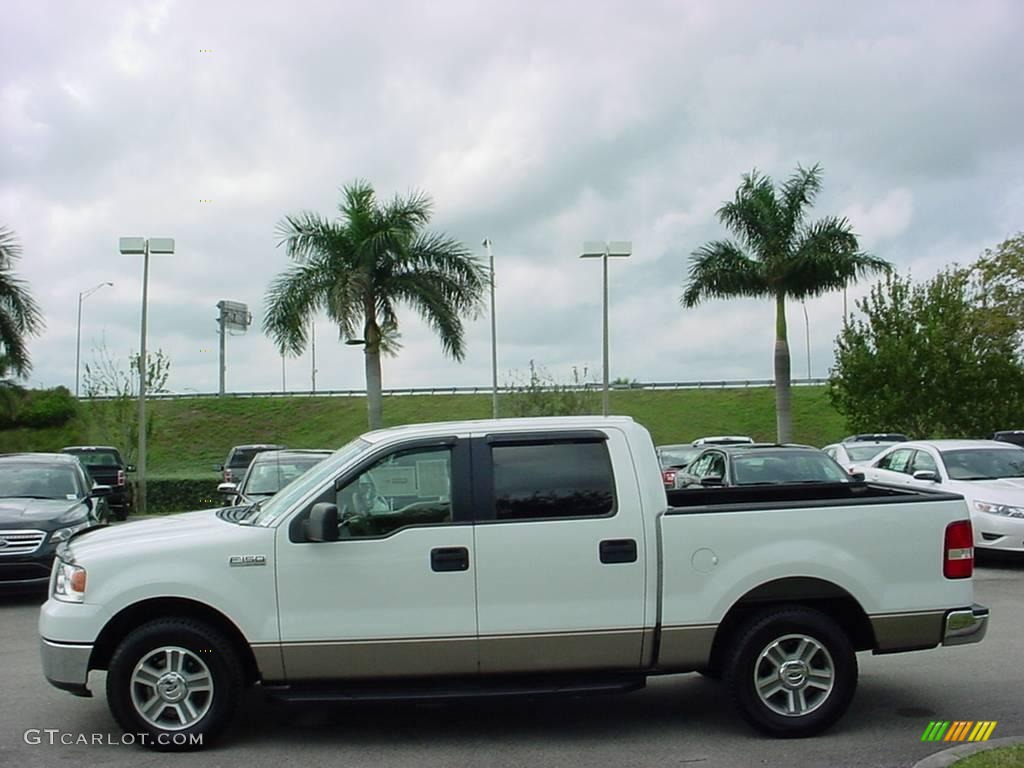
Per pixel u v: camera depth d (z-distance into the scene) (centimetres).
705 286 3125
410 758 602
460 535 613
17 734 653
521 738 641
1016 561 1434
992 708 696
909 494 716
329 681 612
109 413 3234
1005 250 3228
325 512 598
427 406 6203
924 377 3453
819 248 3016
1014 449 1523
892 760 589
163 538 626
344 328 2362
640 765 586
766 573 621
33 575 1152
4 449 4791
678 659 619
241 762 596
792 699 630
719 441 3212
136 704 611
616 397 6384
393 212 2453
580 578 615
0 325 2802
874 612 630
